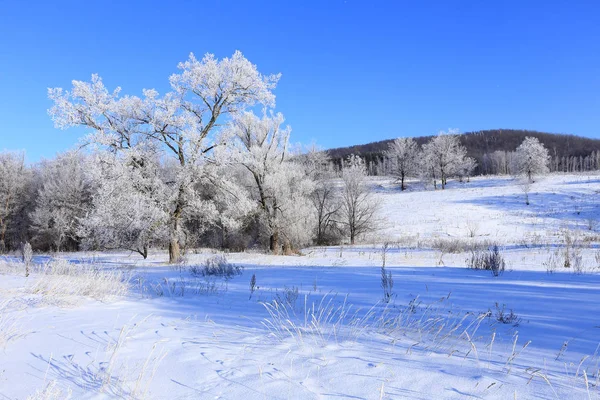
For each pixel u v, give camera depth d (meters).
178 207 21.02
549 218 42.12
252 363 3.13
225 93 21.02
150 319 4.89
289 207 27.47
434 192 63.62
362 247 29.94
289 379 2.75
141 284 8.66
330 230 36.94
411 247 27.92
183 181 20.50
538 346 3.58
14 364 3.21
